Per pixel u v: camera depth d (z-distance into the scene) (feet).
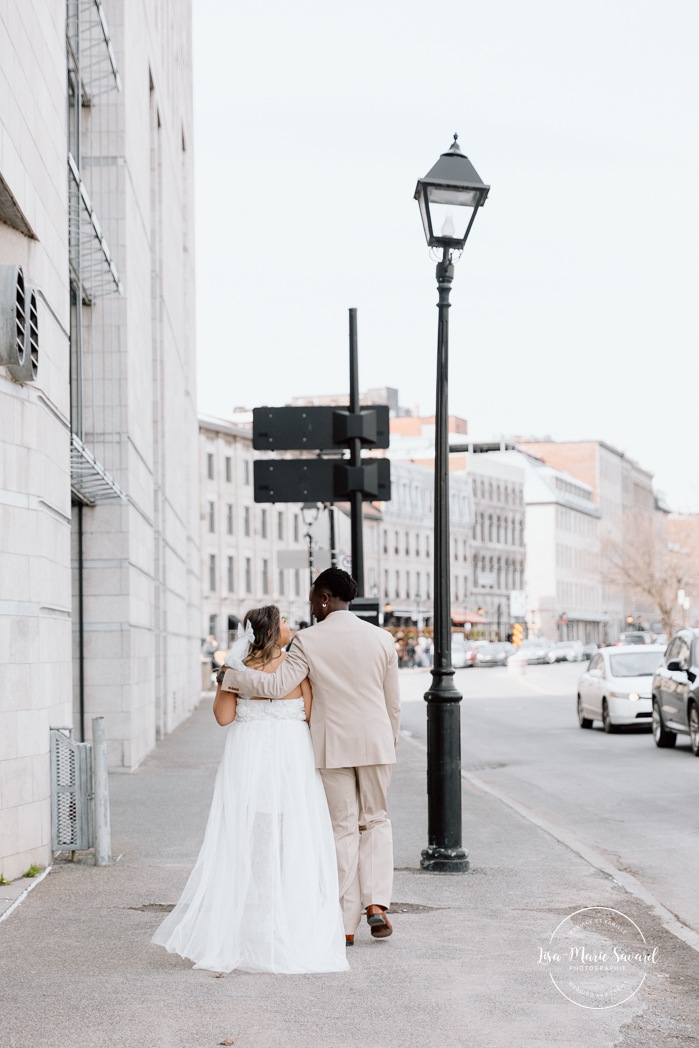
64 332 40.04
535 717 108.06
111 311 63.98
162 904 29.63
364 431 45.62
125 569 64.39
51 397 37.27
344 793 25.25
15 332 31.94
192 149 153.07
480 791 53.83
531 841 39.86
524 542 483.10
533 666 285.43
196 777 61.05
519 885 32.27
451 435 444.96
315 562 75.72
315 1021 19.99
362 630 25.36
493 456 466.29
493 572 451.12
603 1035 19.65
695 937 26.48
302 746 24.35
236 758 23.94
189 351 141.08
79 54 59.00
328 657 25.02
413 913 28.68
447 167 35.50
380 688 25.40
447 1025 19.92
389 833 25.88
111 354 63.93
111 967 23.41
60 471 38.93
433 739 34.81
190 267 144.77
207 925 23.39
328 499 46.16
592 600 540.93
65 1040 18.92
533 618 465.47
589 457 552.00
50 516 37.01
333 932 23.68
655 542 381.40
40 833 34.68
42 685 35.32
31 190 34.81
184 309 130.82
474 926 27.22
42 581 35.53
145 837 41.09
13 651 33.42
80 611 64.23
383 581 367.66
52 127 38.32
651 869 36.45
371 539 360.28
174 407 107.76
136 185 71.46
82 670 64.18
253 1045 18.74
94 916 28.19
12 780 33.14
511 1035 19.49
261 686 24.03
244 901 23.30
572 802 51.93
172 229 107.24
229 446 288.92
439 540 35.68
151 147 89.10
